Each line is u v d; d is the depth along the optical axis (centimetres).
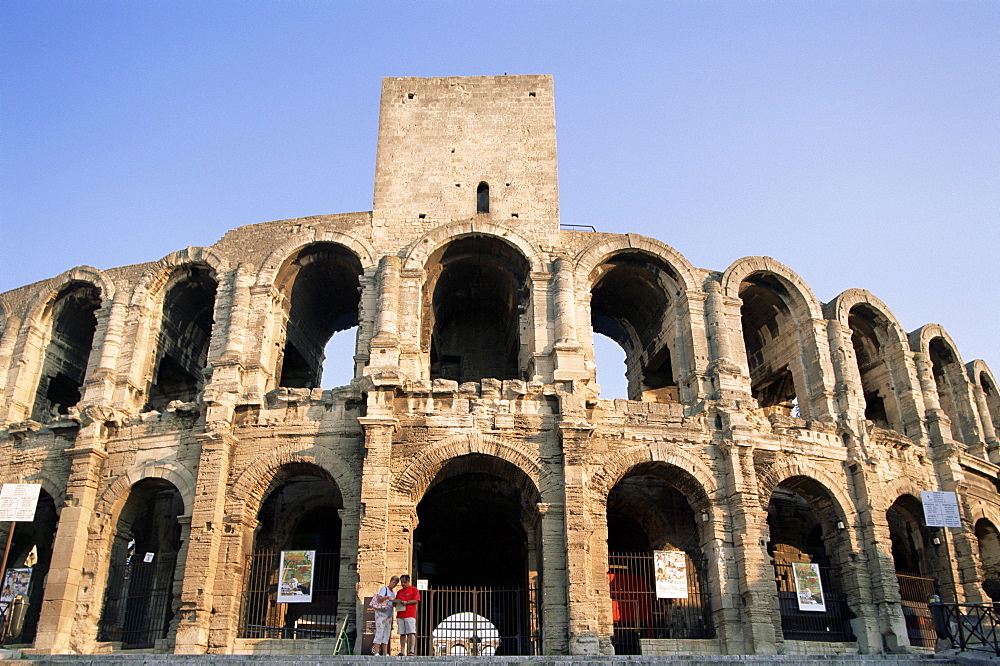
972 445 4834
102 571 3688
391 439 3541
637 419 3778
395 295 3972
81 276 4466
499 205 4375
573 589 3312
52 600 3541
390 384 3566
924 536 4350
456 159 4500
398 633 3133
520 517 4112
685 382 4081
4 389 4334
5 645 3712
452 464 3644
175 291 4453
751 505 3650
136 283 4381
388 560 3359
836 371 4306
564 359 3809
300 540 4338
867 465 4016
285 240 4238
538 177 4469
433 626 4184
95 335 4269
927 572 4300
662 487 4128
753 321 4728
